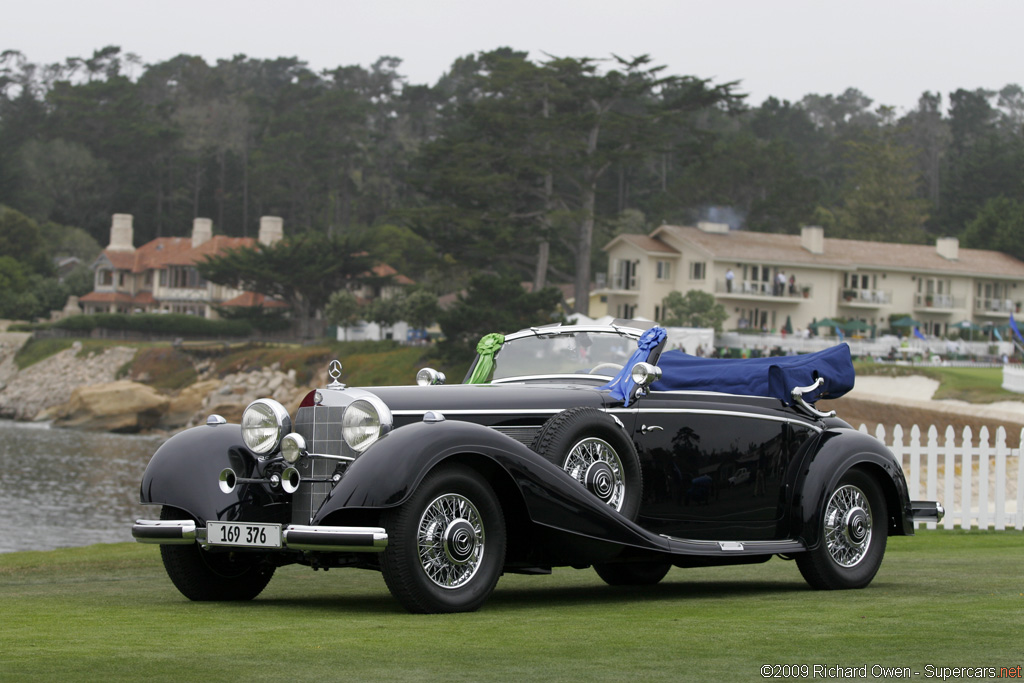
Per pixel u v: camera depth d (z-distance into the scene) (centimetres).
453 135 17862
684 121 17400
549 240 16838
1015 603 1619
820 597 1809
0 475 9744
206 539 1673
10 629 1408
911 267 19312
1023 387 11069
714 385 2009
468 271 18962
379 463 1502
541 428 1722
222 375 19175
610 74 17000
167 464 1755
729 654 1214
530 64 17012
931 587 1925
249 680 1070
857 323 18038
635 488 1753
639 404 1838
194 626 1431
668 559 1808
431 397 1705
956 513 3338
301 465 1653
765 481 1942
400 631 1373
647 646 1262
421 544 1526
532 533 1664
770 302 18475
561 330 2116
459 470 1554
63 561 2642
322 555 1639
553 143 16688
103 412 17038
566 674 1108
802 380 2000
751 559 1892
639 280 18512
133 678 1074
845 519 1988
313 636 1335
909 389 12838
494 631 1373
